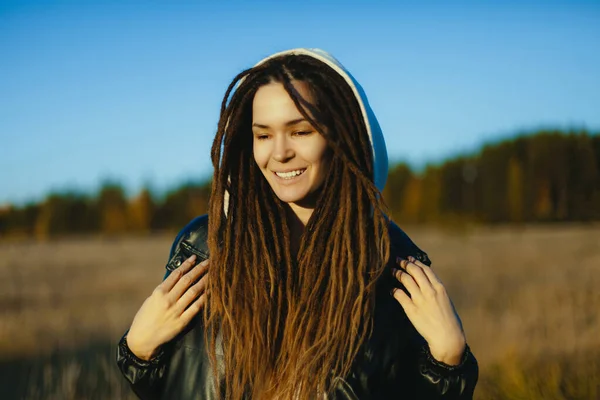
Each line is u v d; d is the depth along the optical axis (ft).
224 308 6.80
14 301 42.93
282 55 7.22
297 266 7.20
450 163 188.03
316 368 6.70
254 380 6.84
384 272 7.25
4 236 210.18
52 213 214.48
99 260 94.22
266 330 6.92
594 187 173.99
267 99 6.79
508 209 179.22
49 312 36.27
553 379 16.83
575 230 149.79
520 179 178.70
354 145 7.08
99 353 24.16
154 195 217.56
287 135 6.82
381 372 6.93
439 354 6.85
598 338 21.58
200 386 6.84
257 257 7.06
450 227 144.77
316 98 6.93
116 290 49.11
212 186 7.25
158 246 143.84
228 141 7.22
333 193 7.09
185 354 6.99
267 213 7.28
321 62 7.11
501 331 23.30
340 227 7.06
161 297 6.86
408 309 6.97
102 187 217.77
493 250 83.92
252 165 7.35
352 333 6.70
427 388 6.93
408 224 188.44
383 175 7.61
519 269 52.75
